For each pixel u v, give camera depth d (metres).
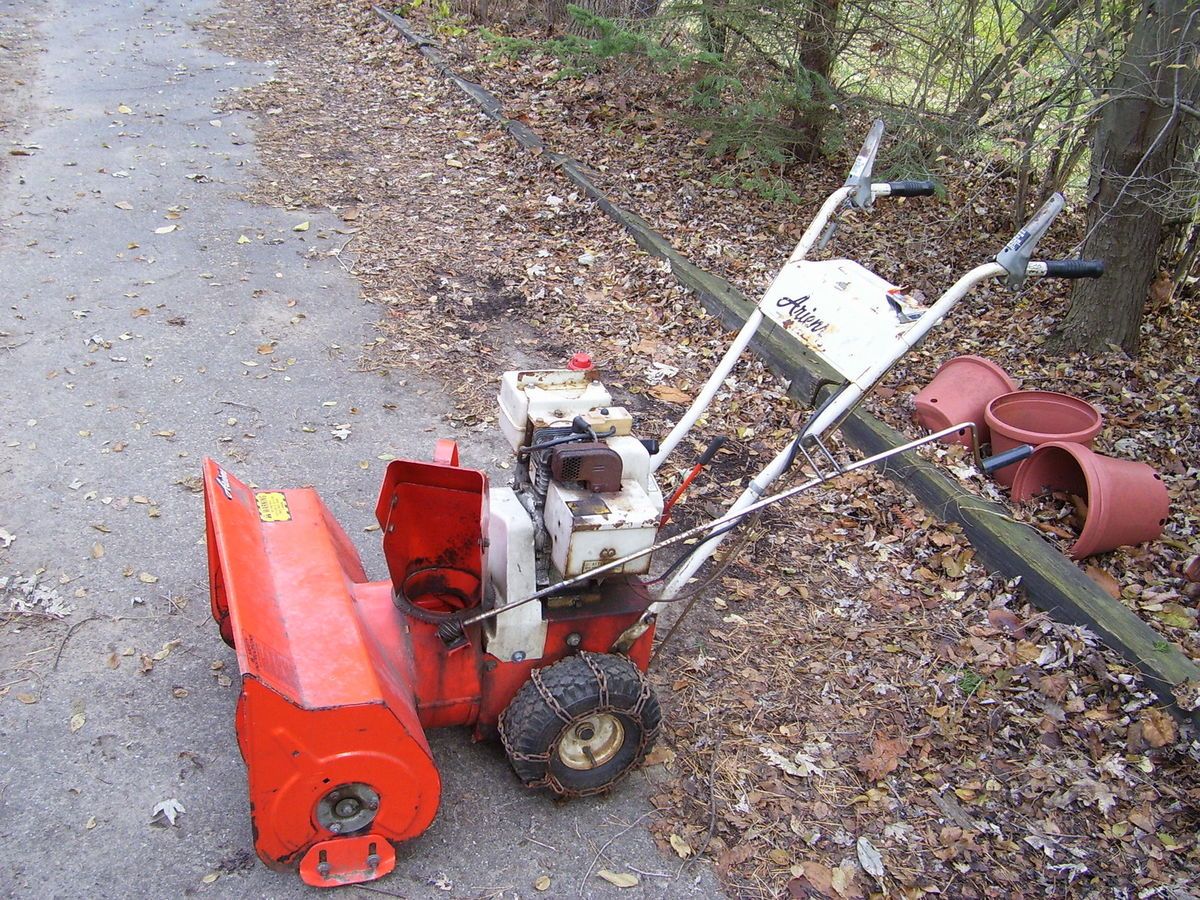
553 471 3.04
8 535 4.16
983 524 4.83
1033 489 5.18
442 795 3.31
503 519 3.10
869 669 4.12
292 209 7.59
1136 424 5.95
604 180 8.35
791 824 3.41
